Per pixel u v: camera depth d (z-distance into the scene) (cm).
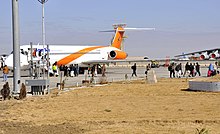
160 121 2236
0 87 5209
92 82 5881
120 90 4328
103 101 3284
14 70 3747
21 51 8181
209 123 2161
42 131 1972
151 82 5462
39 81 3947
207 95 3606
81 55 9775
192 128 2005
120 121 2250
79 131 1956
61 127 2075
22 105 3031
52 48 9256
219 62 9169
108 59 10544
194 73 7481
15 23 3716
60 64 9406
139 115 2502
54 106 2977
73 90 4416
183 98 3409
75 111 2716
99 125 2120
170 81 5762
